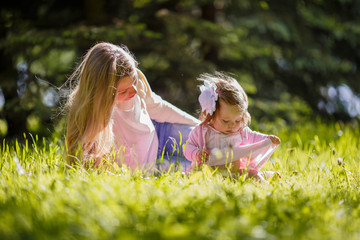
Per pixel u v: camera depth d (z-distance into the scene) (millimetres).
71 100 4453
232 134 4539
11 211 2547
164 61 13227
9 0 12016
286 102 14898
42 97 10891
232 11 14820
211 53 14523
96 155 4250
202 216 2455
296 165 4695
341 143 6324
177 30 13242
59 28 11867
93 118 4137
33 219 2355
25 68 11242
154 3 13883
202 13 14977
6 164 4145
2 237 2096
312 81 16703
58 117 9000
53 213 2441
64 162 4137
